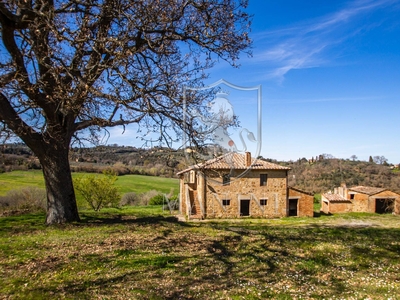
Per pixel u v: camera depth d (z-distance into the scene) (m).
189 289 6.17
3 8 7.95
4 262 7.51
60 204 12.82
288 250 9.71
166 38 10.39
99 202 30.42
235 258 8.57
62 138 12.08
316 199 52.06
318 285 6.69
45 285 6.16
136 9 9.20
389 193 40.94
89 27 9.64
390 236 12.62
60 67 8.59
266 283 6.71
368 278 7.19
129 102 9.57
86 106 9.34
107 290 6.00
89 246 9.09
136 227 12.59
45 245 9.12
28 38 9.35
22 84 9.12
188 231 12.30
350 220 28.67
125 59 8.23
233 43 11.18
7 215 16.86
